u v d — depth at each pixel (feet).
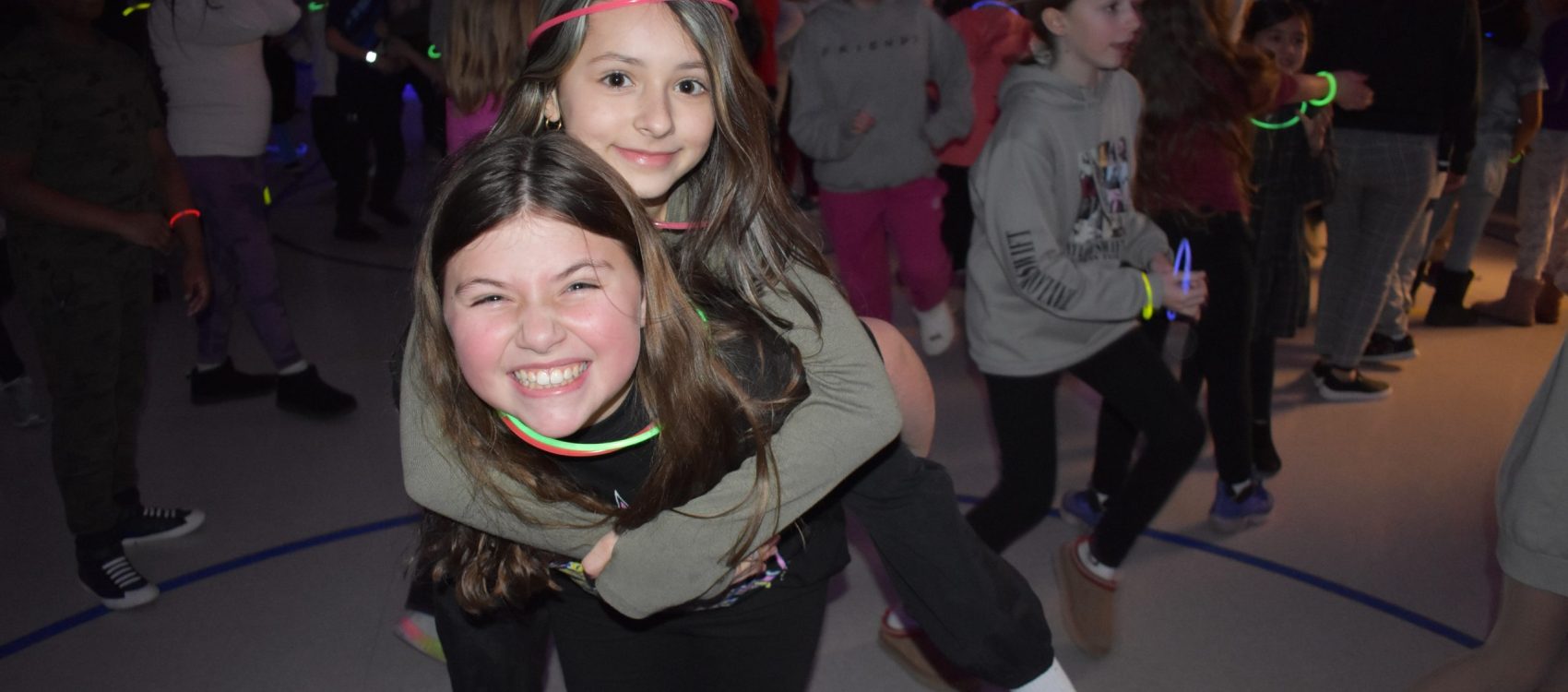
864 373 4.14
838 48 12.59
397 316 17.10
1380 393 13.56
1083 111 7.41
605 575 4.21
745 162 4.20
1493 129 15.47
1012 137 7.31
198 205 12.49
